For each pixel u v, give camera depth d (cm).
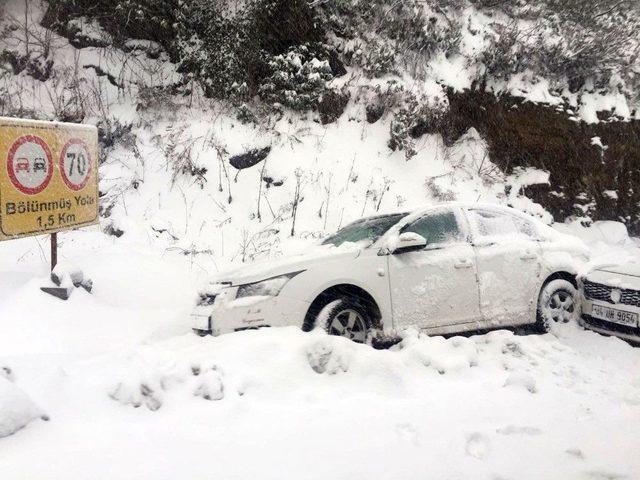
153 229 943
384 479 292
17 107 1097
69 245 875
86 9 1232
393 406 397
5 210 576
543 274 645
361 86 1227
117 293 730
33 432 326
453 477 296
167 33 1236
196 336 525
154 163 1059
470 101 1284
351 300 550
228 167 1077
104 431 335
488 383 455
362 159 1155
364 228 639
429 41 1273
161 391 379
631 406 422
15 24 1220
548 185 1266
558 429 367
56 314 593
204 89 1196
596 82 1363
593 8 1430
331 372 439
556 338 617
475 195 1173
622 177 1341
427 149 1234
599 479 299
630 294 586
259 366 426
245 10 1176
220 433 342
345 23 1265
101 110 1120
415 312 573
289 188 1062
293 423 361
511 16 1423
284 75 1163
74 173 675
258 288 529
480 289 607
